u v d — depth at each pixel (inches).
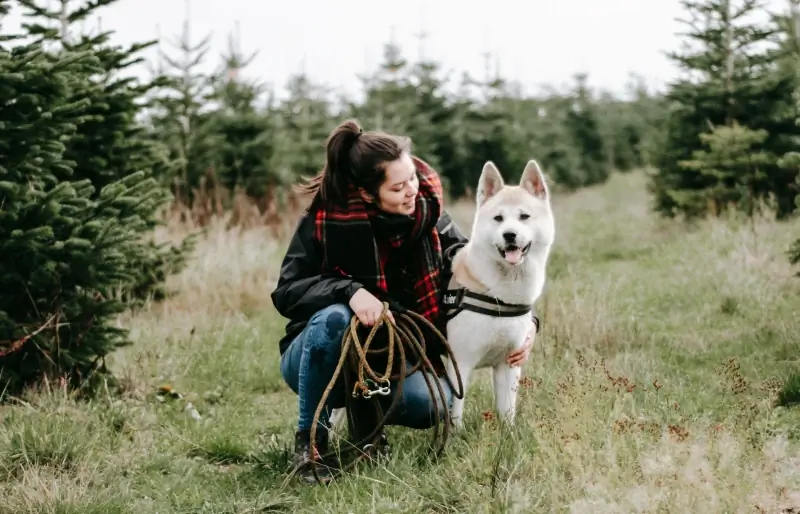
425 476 125.6
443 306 145.4
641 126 1051.9
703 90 436.1
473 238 147.9
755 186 415.2
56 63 165.9
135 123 245.8
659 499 103.4
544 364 190.5
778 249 307.6
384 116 652.7
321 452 134.0
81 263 170.7
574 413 133.4
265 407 185.8
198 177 463.8
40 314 174.9
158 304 277.3
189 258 284.7
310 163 554.3
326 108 694.5
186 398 187.8
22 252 167.2
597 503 107.0
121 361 201.9
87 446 141.9
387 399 136.8
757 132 402.0
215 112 477.1
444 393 136.3
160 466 142.3
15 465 134.3
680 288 287.1
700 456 110.2
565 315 225.1
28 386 174.2
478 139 696.4
